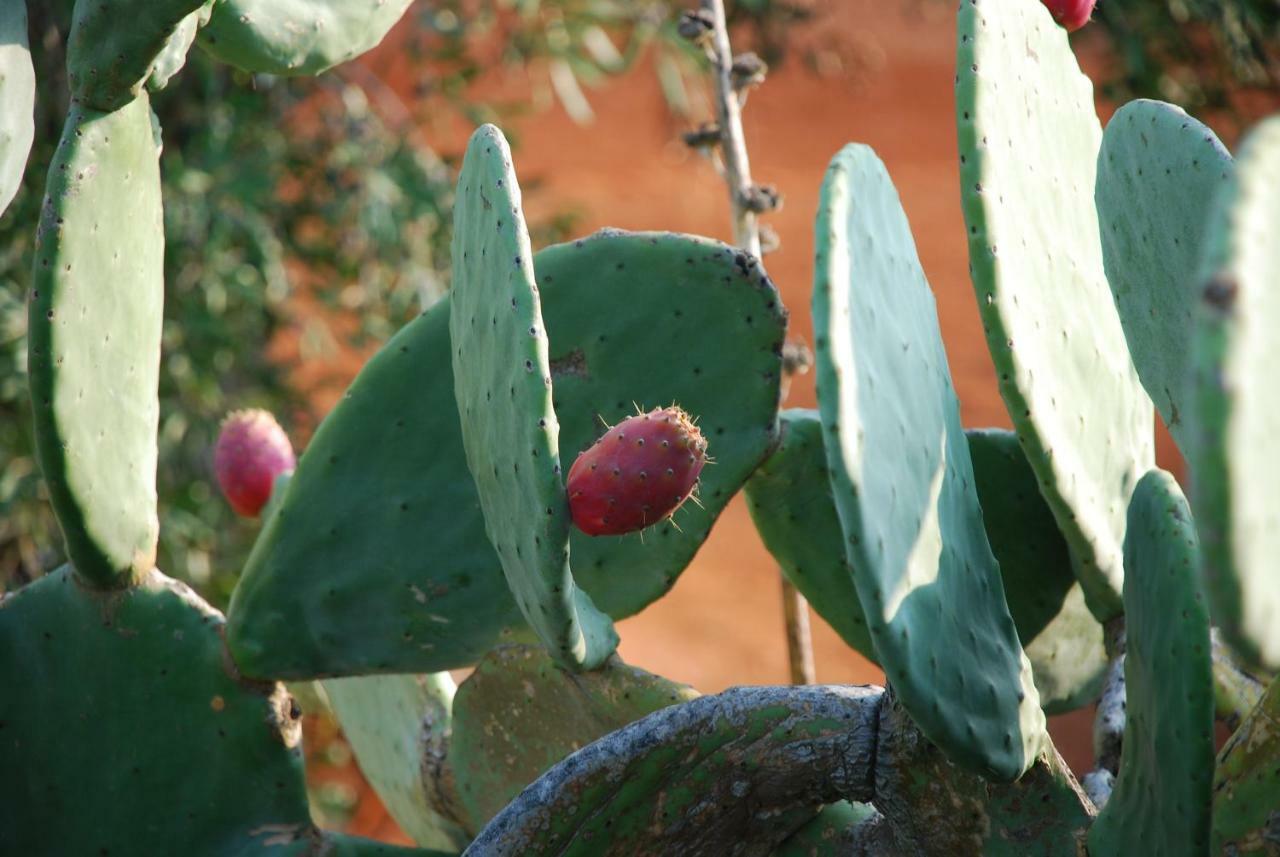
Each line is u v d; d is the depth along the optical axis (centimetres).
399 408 178
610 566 181
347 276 431
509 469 154
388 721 201
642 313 178
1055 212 170
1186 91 425
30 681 179
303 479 178
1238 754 152
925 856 157
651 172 1109
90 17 169
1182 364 164
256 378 443
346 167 426
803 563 189
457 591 178
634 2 445
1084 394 172
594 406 179
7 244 368
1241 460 122
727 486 179
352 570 178
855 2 1338
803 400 812
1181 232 162
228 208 401
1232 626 125
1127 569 151
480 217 157
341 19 185
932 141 1187
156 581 178
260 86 404
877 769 155
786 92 1234
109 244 172
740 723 155
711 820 158
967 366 869
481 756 178
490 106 466
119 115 172
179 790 178
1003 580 187
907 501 147
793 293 941
